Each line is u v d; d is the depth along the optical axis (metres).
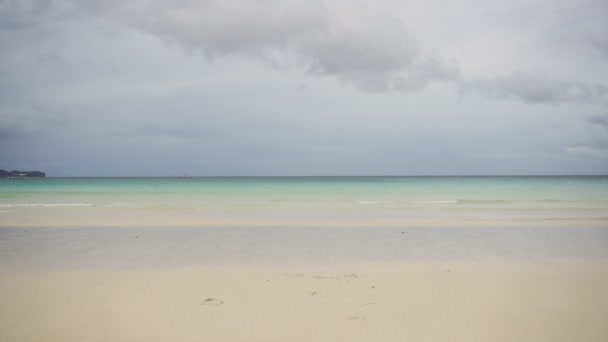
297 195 39.69
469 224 18.44
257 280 8.69
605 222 19.08
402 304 7.05
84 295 7.59
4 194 40.34
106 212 23.81
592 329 5.97
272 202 31.42
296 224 18.42
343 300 7.27
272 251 12.18
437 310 6.75
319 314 6.57
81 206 27.78
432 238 14.57
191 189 51.06
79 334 5.78
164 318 6.39
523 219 20.38
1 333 5.80
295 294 7.64
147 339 5.62
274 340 5.58
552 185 59.94
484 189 49.84
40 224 18.31
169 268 9.91
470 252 12.00
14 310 6.77
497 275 9.12
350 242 13.76
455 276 9.02
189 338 5.65
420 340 5.59
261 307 6.89
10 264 10.38
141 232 16.00
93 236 15.01
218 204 29.56
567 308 6.86
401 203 30.39
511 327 6.04
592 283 8.41
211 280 8.70
